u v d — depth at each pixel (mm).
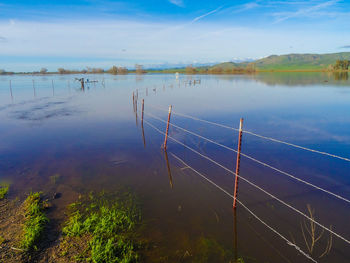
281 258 6793
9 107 31844
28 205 8633
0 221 7699
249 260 6715
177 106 31641
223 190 10555
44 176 11555
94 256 6359
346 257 6809
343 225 8188
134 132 19828
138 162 13594
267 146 15727
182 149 15656
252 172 12188
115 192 10195
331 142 16250
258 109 28578
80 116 26422
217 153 14844
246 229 8008
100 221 7840
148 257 6660
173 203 9484
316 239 7492
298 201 9641
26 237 6848
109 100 38562
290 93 43312
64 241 6953
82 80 61094
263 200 9734
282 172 11195
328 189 10484
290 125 20922
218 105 31828
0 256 6207
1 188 10094
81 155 14633
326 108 28328
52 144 16781
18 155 14539
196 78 103438
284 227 8125
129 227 7816
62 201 9227
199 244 7258
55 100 38469
